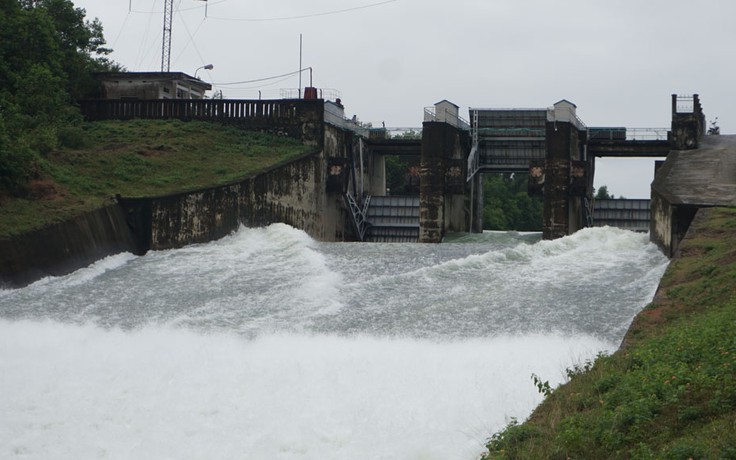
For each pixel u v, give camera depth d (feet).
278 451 83.25
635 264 153.28
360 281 147.43
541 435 72.69
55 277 156.46
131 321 130.41
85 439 87.86
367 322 124.47
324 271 154.20
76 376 102.06
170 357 107.14
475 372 97.19
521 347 107.76
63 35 241.55
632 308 125.80
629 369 84.38
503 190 467.52
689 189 175.94
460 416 86.84
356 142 260.83
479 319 123.44
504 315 124.67
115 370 103.40
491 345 109.60
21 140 169.78
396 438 83.76
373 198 264.31
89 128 223.71
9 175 165.17
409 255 165.58
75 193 174.09
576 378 86.69
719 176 197.98
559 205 237.86
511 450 71.10
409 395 92.22
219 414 91.56
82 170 187.01
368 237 263.70
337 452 82.23
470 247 171.42
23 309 137.80
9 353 112.27
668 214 156.87
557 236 237.66
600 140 257.75
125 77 248.73
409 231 261.03
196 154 209.67
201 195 183.21
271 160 211.61
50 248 156.87
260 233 189.57
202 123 231.50
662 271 145.59
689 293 112.68
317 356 105.40
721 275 115.55
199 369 102.42
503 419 85.25
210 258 169.78
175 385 98.58
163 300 141.49
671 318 105.60
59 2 241.14
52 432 89.51
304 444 83.82
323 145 231.30
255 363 103.40
